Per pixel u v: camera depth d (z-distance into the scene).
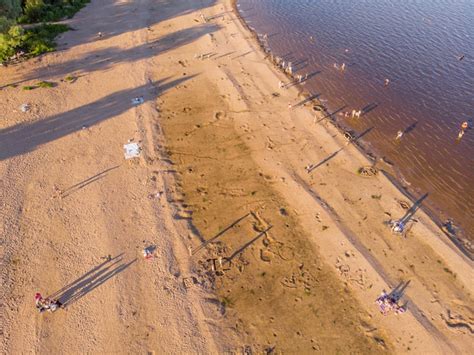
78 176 35.31
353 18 66.12
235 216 32.44
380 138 40.66
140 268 28.38
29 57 52.22
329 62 53.41
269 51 56.22
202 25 63.03
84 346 24.14
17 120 41.31
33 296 26.53
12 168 35.69
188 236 30.70
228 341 24.72
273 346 24.58
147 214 32.19
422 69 51.47
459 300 26.89
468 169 37.19
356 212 32.72
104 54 54.25
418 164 37.69
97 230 30.73
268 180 35.62
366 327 25.48
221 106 44.88
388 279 27.97
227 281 27.95
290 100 45.94
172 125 42.03
